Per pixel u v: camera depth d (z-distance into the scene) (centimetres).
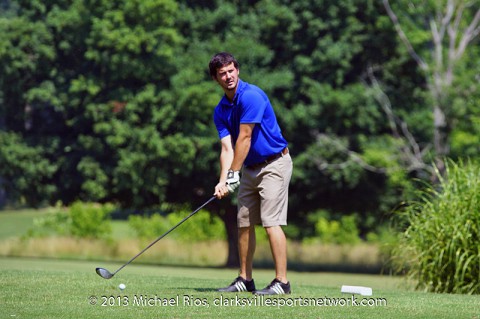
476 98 6378
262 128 1928
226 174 1964
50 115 6862
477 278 2878
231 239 6819
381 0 6538
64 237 7444
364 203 6712
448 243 2892
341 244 8056
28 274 2331
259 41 6562
